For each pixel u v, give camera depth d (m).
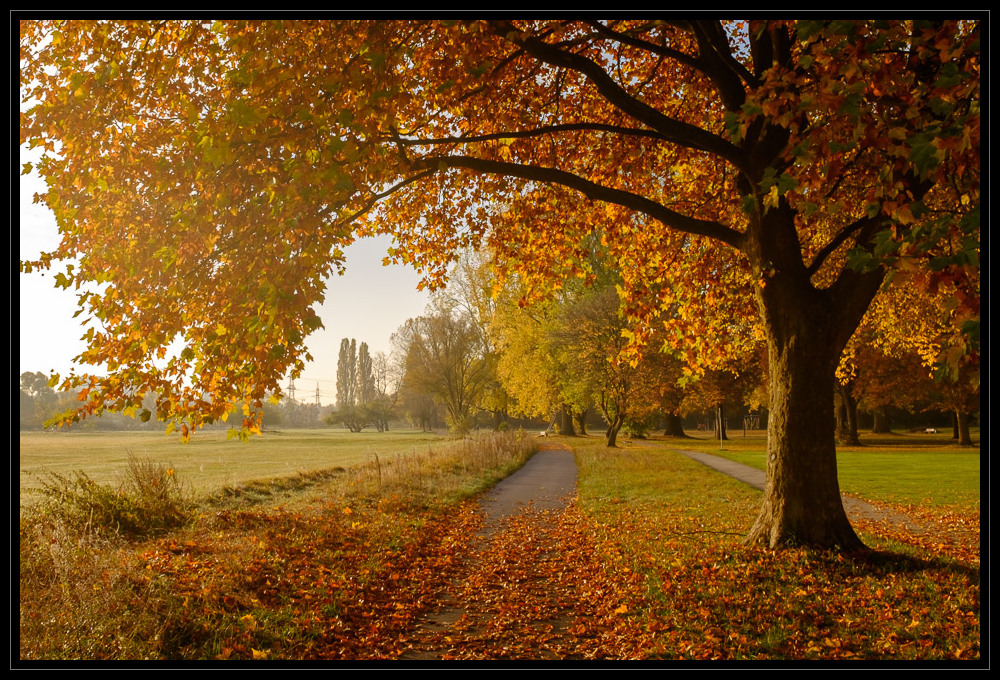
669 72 10.73
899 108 5.19
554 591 7.52
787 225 8.03
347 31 6.21
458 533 11.14
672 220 8.57
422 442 56.22
